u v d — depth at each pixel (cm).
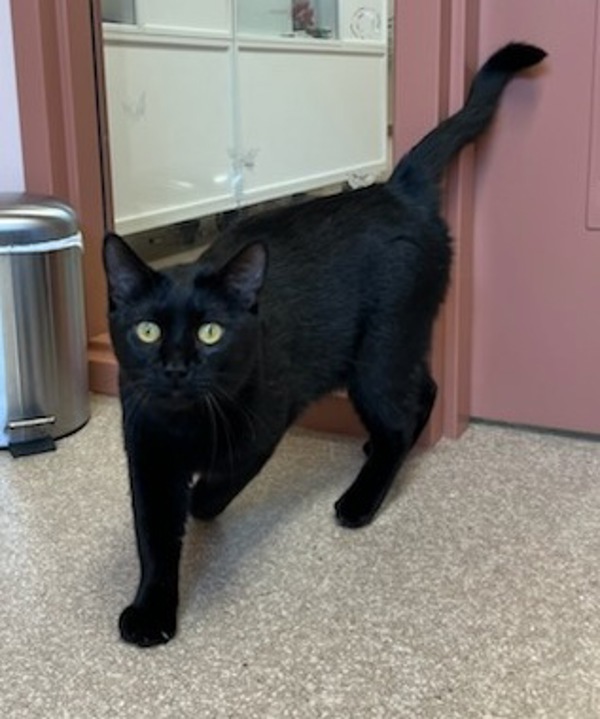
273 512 143
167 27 254
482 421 176
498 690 100
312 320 130
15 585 123
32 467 159
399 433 144
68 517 141
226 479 129
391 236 138
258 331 115
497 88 151
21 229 160
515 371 170
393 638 110
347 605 117
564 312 163
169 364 107
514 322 167
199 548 132
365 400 143
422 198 145
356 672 104
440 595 119
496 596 118
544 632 111
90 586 123
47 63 179
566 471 155
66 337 170
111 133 235
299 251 133
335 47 283
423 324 144
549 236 161
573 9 151
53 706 100
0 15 180
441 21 150
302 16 300
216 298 110
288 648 109
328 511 143
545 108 156
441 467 157
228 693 101
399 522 139
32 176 185
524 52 149
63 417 171
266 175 300
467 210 162
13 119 186
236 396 116
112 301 113
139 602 114
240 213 287
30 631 113
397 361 141
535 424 171
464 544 132
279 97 301
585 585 121
